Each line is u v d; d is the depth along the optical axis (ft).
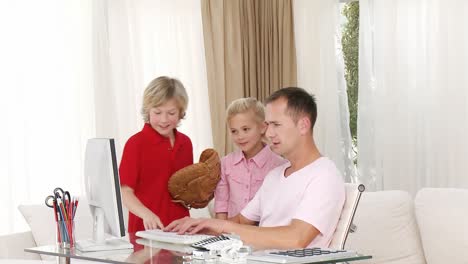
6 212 14.99
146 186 11.18
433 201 12.53
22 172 15.28
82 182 16.03
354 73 18.08
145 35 17.19
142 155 11.05
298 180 9.04
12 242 12.67
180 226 9.42
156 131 11.23
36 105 15.52
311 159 9.11
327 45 17.58
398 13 16.84
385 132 16.99
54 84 15.75
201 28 17.76
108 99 16.20
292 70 17.97
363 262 12.71
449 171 16.46
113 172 8.47
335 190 8.72
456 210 12.26
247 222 10.07
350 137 17.94
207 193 11.35
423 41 16.70
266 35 18.04
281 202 9.21
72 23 16.03
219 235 8.60
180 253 7.93
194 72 17.76
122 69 16.58
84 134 16.15
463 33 16.26
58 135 15.79
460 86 16.33
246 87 18.11
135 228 11.21
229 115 11.24
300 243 8.43
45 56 15.66
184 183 11.16
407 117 16.83
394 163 16.93
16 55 15.26
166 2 17.39
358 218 12.94
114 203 8.46
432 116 16.61
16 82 15.24
